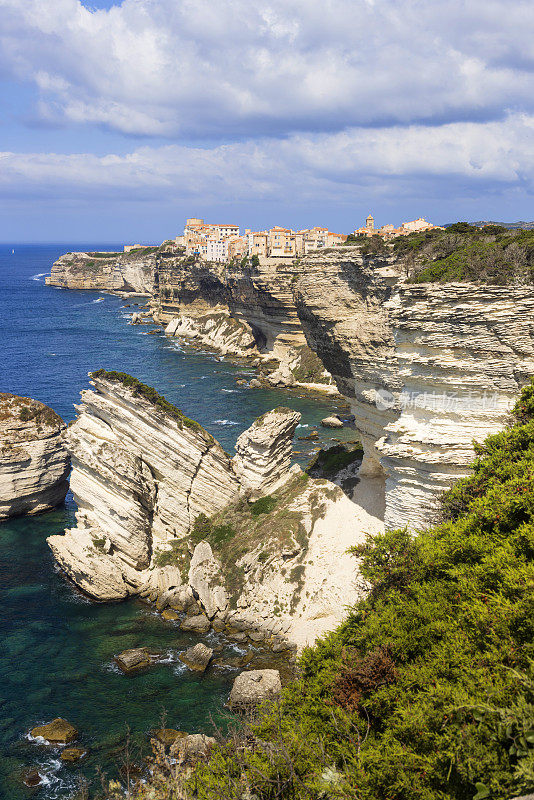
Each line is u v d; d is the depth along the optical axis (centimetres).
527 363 3784
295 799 1452
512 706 1270
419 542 2439
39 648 4216
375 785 1421
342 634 2281
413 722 1450
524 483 2186
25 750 3253
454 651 1628
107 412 5459
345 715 1686
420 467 4206
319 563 4697
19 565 5397
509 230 4850
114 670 3988
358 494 5353
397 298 4594
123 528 5128
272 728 1841
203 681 3884
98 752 3241
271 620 4416
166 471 5344
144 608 4816
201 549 4988
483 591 1814
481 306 3847
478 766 1246
